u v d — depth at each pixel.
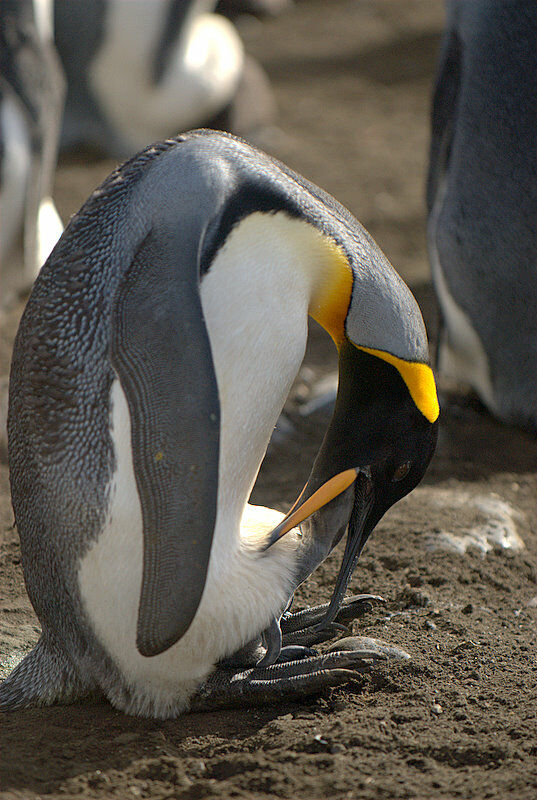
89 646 7.07
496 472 11.91
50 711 7.25
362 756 6.32
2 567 9.39
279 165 7.05
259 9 35.84
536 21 11.73
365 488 7.39
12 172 15.07
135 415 6.00
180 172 6.46
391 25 35.78
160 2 22.94
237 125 25.36
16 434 6.97
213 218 6.34
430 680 7.20
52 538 6.87
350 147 25.05
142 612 6.01
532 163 11.84
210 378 5.98
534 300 12.25
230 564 6.82
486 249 12.25
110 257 6.53
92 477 6.61
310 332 16.20
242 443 6.87
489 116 12.02
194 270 6.11
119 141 24.95
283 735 6.59
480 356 13.02
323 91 29.64
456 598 8.62
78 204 21.11
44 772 6.21
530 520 10.70
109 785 6.12
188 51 24.05
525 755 6.23
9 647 8.10
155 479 5.95
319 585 8.87
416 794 5.90
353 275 6.92
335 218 7.00
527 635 7.97
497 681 7.18
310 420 13.13
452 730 6.57
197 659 6.89
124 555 6.62
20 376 6.89
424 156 24.42
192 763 6.35
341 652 7.03
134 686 7.05
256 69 26.89
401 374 7.07
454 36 12.80
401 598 8.55
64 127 24.94
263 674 7.03
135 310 6.11
